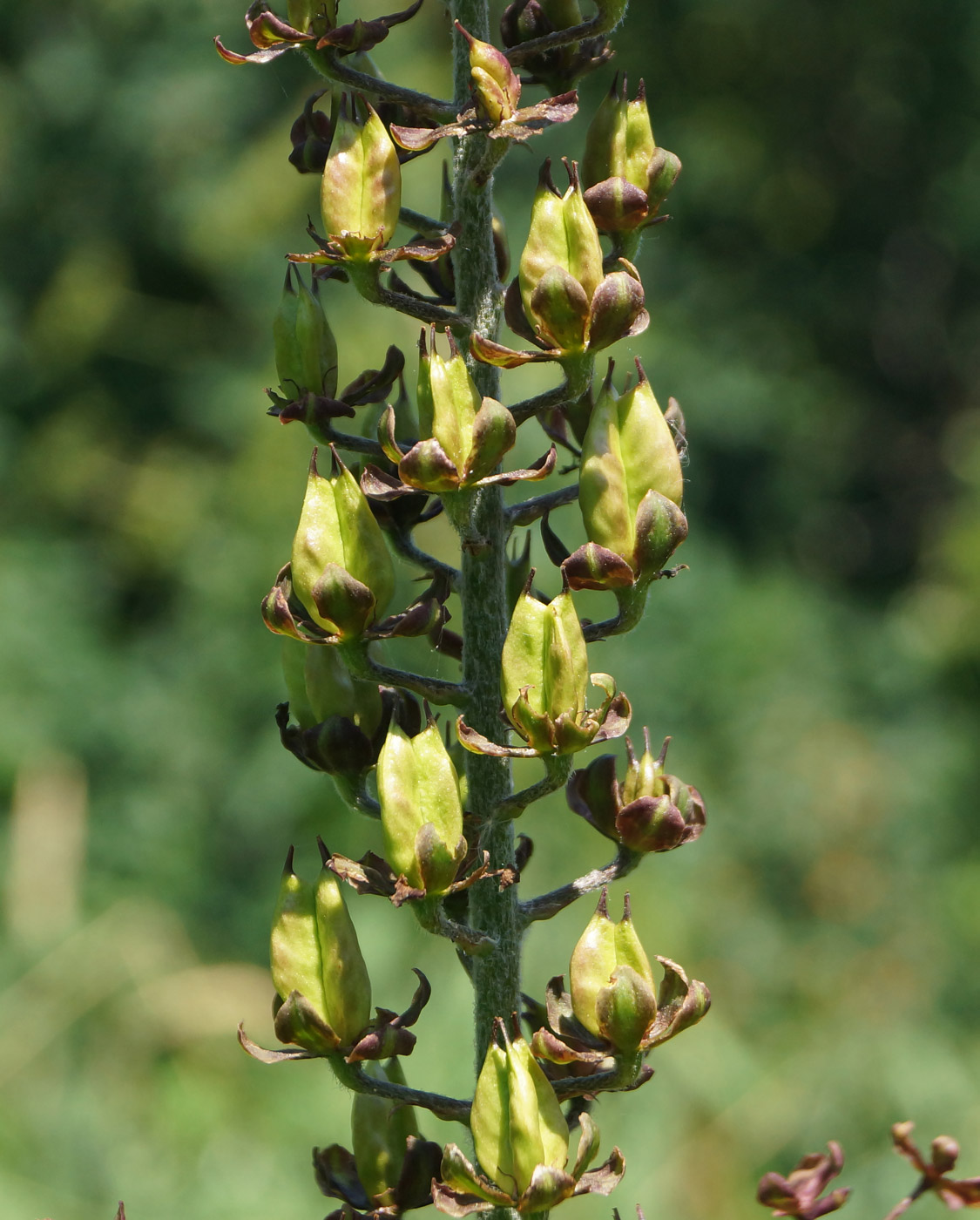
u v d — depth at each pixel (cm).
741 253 1580
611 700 208
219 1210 616
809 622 1106
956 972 850
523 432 839
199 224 1271
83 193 1369
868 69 1642
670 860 849
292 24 212
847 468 1589
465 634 220
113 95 1338
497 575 219
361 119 210
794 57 1614
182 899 915
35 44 1395
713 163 1507
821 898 899
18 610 1058
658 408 207
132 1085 704
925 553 1463
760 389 1398
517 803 210
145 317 1327
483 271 219
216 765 998
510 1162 192
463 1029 638
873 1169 693
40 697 1015
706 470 1359
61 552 1178
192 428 1288
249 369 1238
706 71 1581
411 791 197
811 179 1638
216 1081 700
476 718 218
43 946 766
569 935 720
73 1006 739
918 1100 727
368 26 210
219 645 1040
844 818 927
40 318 1327
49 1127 648
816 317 1598
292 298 230
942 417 1706
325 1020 205
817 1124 720
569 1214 601
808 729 977
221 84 1322
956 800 1012
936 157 1667
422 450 200
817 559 1516
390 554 211
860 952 865
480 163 213
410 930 698
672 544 207
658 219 225
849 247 1662
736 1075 721
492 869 218
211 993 749
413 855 196
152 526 1214
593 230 204
